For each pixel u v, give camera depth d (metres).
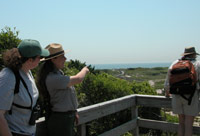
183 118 3.59
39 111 1.99
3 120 1.66
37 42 1.94
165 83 3.81
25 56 1.85
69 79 2.25
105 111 3.36
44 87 2.29
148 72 83.38
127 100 3.96
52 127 2.30
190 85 3.34
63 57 2.38
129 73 78.81
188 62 3.49
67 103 2.30
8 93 1.70
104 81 6.93
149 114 6.67
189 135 3.44
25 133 1.84
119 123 6.41
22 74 1.88
